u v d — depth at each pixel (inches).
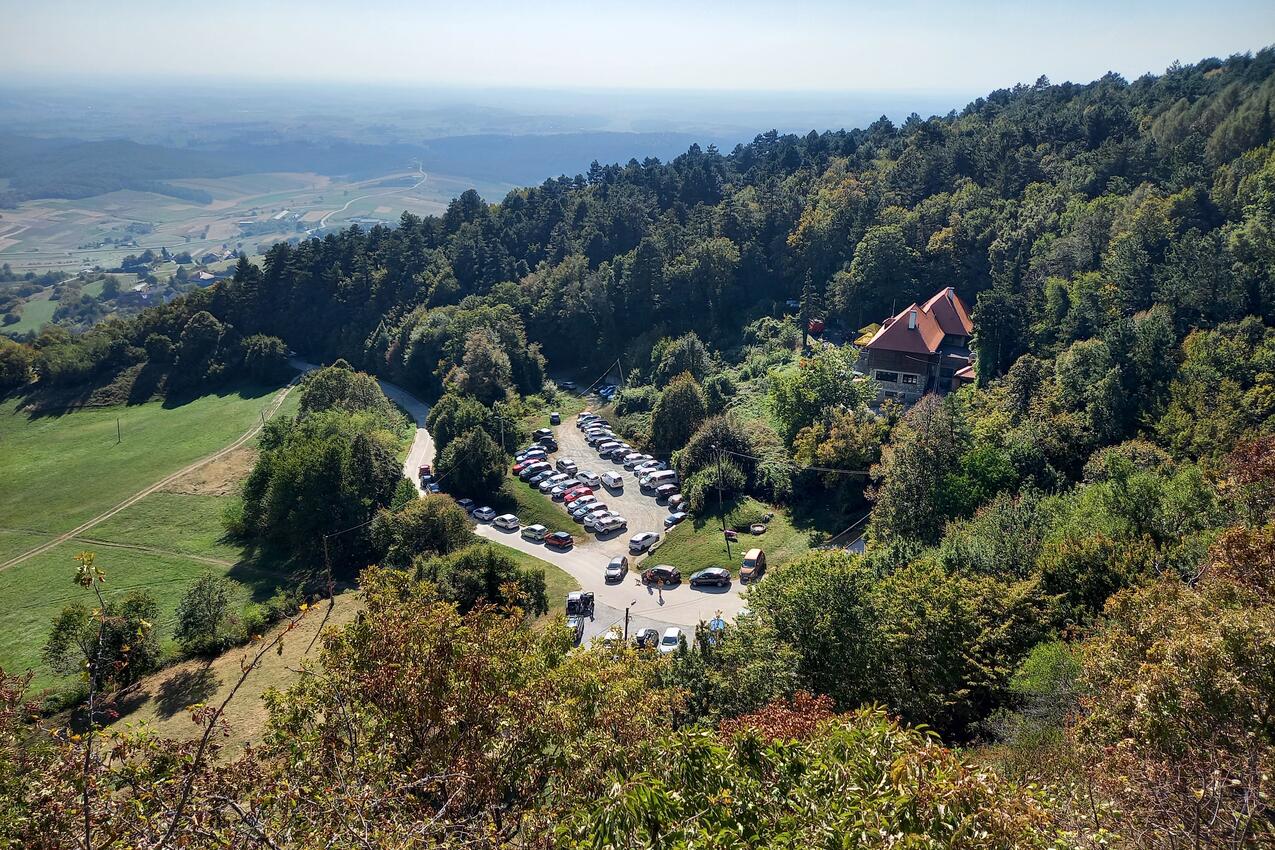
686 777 487.8
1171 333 2212.1
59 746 393.4
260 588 2326.5
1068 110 4719.5
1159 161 3636.8
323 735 528.7
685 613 1967.3
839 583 1112.2
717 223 4650.6
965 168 4411.9
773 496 2482.8
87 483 3346.5
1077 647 936.9
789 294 4315.9
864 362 3171.8
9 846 364.8
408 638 627.2
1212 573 877.2
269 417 3934.5
